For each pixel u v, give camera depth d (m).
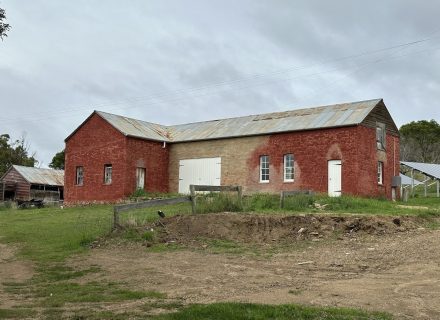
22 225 22.73
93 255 14.68
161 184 35.62
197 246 14.98
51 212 29.77
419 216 18.39
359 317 7.53
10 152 70.69
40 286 11.15
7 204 42.88
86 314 8.27
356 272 11.30
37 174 51.50
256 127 32.66
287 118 32.22
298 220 16.30
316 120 30.00
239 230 15.98
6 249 16.80
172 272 11.96
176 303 8.86
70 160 37.06
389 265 11.88
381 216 17.09
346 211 19.94
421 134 63.91
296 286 10.01
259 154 31.48
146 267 12.72
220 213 17.30
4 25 12.31
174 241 15.63
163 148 35.97
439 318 7.64
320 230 15.80
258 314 7.60
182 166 35.41
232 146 32.94
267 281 10.61
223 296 9.30
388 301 8.63
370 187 28.42
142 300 9.29
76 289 10.66
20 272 12.93
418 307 8.24
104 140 35.00
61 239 17.55
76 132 36.88
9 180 51.84
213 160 33.81
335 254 13.32
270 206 20.50
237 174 32.44
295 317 7.48
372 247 13.91
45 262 14.11
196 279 11.09
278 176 30.45
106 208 30.00
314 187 28.81
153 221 17.61
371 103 29.83
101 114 35.53
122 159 33.66
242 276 11.19
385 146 30.22
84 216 24.95
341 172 27.89
